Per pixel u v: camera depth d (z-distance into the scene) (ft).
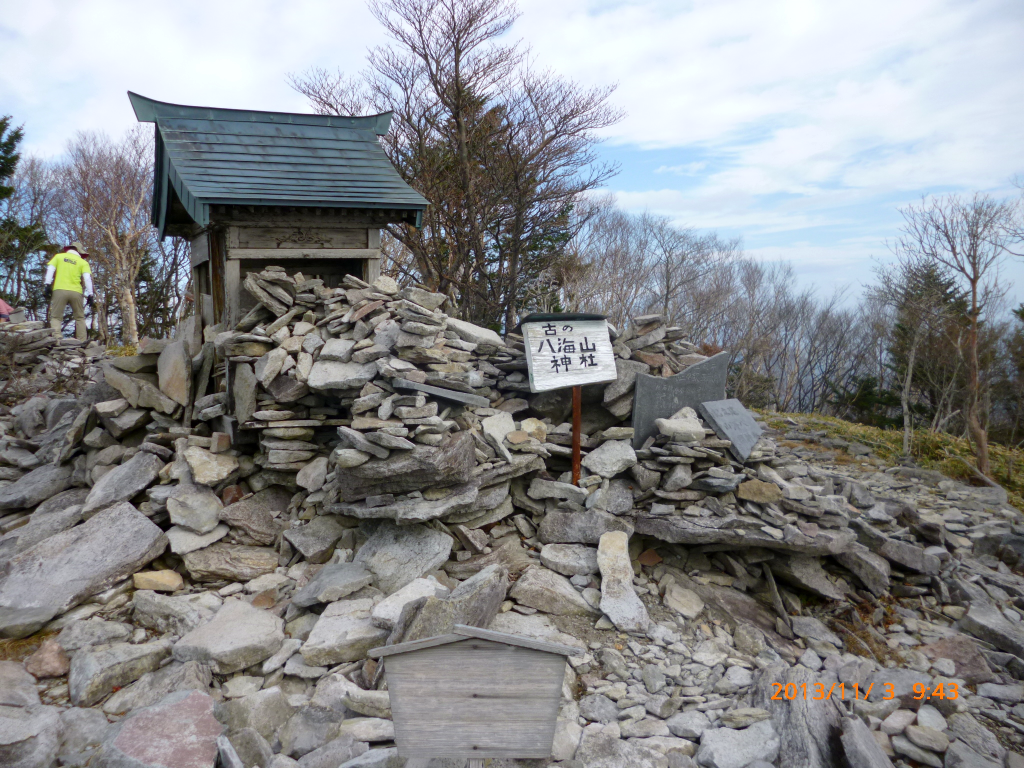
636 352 19.47
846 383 97.35
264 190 20.93
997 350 45.37
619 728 11.28
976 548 19.56
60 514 16.65
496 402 18.57
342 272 24.04
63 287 39.22
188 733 9.67
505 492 16.80
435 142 49.24
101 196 78.84
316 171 23.09
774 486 16.80
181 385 19.08
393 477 14.89
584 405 19.20
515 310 54.19
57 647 12.22
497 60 47.60
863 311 101.96
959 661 14.35
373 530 15.88
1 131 80.33
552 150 48.65
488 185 48.37
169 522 16.16
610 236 84.89
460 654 8.14
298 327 18.30
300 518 16.72
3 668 11.51
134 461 17.43
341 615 13.09
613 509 16.65
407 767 9.04
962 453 30.35
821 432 34.60
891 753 11.18
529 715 8.25
